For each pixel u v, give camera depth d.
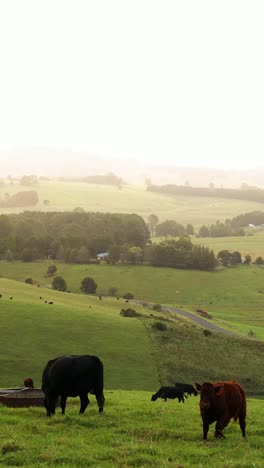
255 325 146.88
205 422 17.02
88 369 20.30
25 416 20.95
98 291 183.88
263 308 173.38
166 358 84.44
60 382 20.14
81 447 15.98
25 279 189.50
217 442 16.80
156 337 94.12
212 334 103.12
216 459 14.89
